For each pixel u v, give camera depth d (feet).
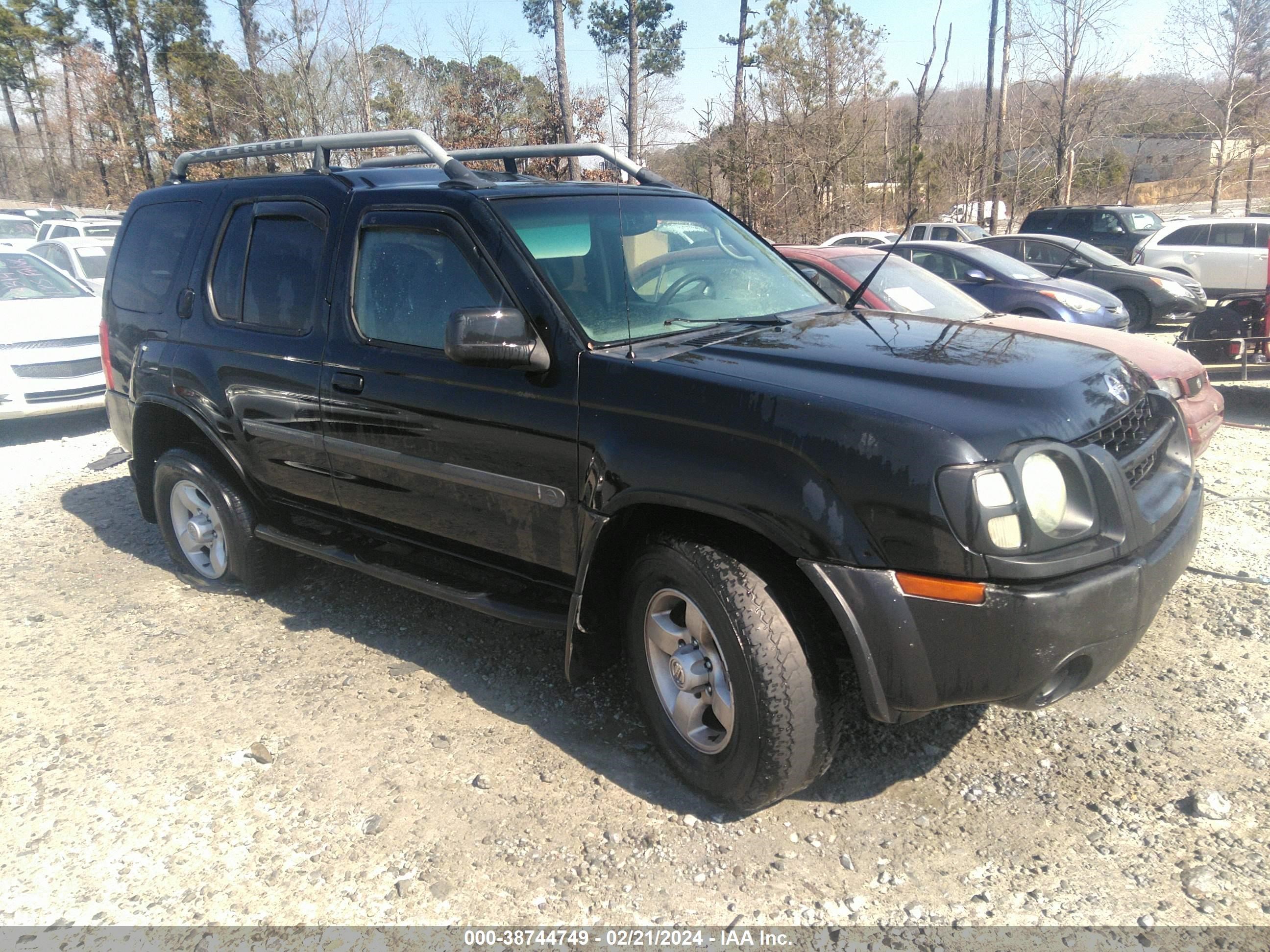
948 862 8.83
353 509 12.93
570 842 9.28
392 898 8.60
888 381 8.86
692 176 74.64
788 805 9.75
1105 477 8.43
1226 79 77.25
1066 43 80.69
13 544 18.51
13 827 9.81
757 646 8.65
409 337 11.63
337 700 12.17
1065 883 8.50
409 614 14.74
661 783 10.18
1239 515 17.66
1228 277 53.06
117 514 20.18
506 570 11.40
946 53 64.34
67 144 150.71
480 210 11.08
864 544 8.09
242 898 8.66
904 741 10.80
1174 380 17.97
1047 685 8.31
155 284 15.43
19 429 29.73
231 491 14.82
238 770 10.67
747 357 9.63
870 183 82.53
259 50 82.99
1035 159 91.91
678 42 108.17
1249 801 9.46
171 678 12.90
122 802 10.16
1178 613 13.70
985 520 7.73
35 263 31.22
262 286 13.62
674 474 8.99
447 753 10.87
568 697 12.03
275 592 15.69
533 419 10.21
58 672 13.19
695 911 8.32
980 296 31.99
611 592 10.50
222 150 15.57
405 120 86.43
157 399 14.99
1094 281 46.62
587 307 10.47
